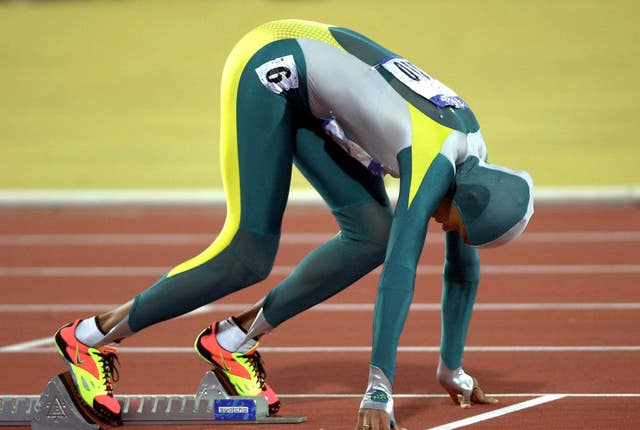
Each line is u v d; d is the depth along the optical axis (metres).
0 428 18.58
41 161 56.88
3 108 70.25
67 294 31.86
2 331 27.30
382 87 17.09
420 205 16.23
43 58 84.06
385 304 16.05
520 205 16.56
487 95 68.75
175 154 58.00
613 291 31.11
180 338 26.36
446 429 18.11
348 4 96.19
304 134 18.20
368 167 17.80
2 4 106.19
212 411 18.50
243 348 19.00
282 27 18.02
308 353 24.53
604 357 23.61
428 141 16.61
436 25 86.81
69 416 18.12
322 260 18.38
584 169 52.25
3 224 44.00
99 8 103.38
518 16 89.69
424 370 22.72
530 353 24.08
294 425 18.50
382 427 15.86
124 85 75.81
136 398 18.77
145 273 34.78
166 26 92.81
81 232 42.12
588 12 90.25
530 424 18.39
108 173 53.84
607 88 69.94
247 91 17.59
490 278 33.25
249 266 17.88
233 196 17.84
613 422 18.47
